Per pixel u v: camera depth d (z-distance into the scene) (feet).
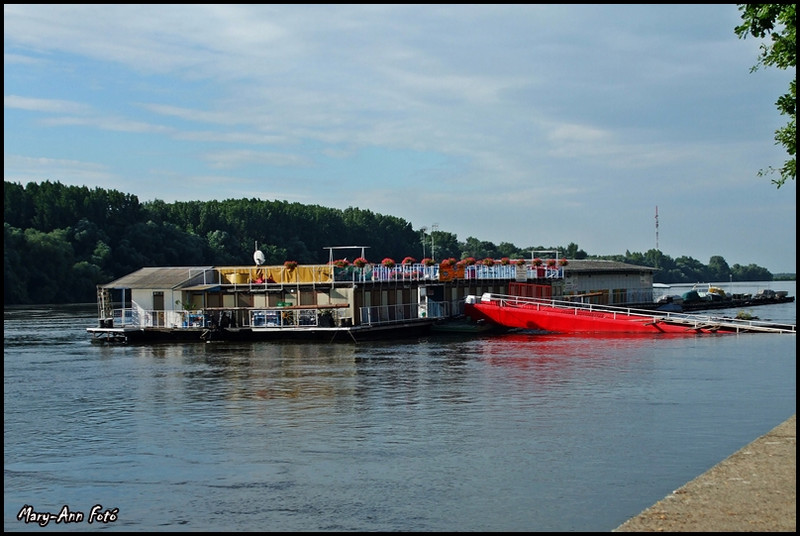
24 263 457.27
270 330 221.66
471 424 111.75
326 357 187.01
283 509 78.43
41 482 88.43
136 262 515.09
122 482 87.76
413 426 110.93
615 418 114.73
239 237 634.02
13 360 187.93
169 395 137.59
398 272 248.32
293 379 152.56
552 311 260.62
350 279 228.84
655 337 232.12
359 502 79.82
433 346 210.79
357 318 226.79
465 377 153.28
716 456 94.32
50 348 214.28
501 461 93.04
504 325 255.09
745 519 60.49
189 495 83.05
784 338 225.35
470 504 78.74
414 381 148.77
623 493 81.30
